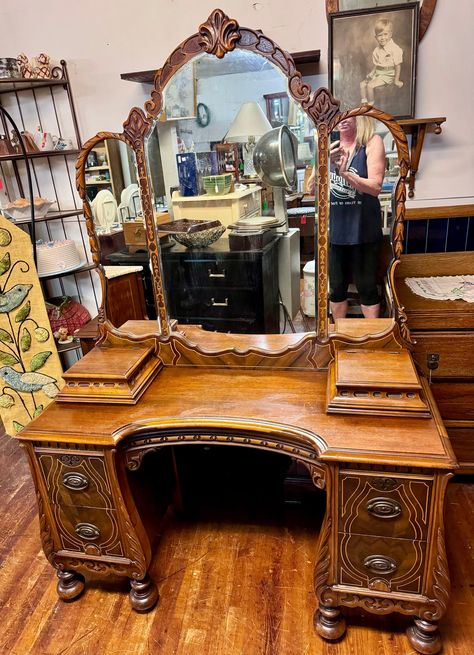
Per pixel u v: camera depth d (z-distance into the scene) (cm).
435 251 179
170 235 131
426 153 167
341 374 116
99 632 126
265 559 145
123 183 131
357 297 125
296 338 132
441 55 154
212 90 117
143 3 170
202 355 137
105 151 129
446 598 107
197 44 114
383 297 125
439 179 170
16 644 124
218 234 129
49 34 182
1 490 183
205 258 131
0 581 144
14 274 185
